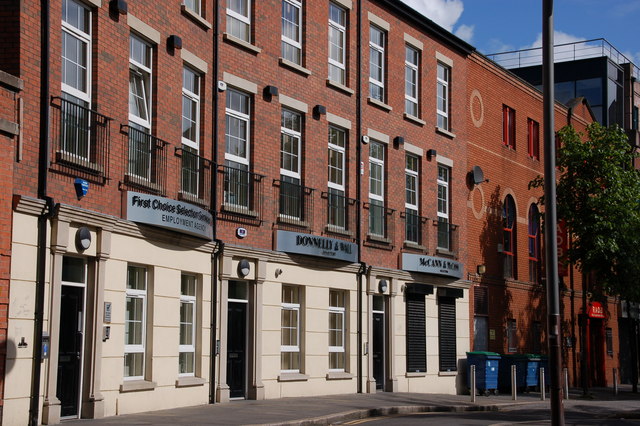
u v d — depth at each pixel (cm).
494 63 3083
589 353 3709
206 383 1770
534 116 3388
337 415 1623
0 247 1222
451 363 2686
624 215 2892
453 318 2727
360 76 2369
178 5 1722
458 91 2869
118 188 1499
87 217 1392
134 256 1543
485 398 2488
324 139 2219
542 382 2484
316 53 2208
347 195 2297
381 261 2408
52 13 1355
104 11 1484
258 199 1958
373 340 2384
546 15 1454
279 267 2017
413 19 2619
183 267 1705
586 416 2069
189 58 1758
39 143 1312
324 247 2133
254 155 1961
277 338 1998
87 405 1405
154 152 1616
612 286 3019
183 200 1692
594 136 2988
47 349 1300
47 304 1312
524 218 3234
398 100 2547
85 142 1421
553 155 1446
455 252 2756
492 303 2962
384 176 2472
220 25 1892
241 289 1927
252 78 1973
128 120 1550
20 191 1270
